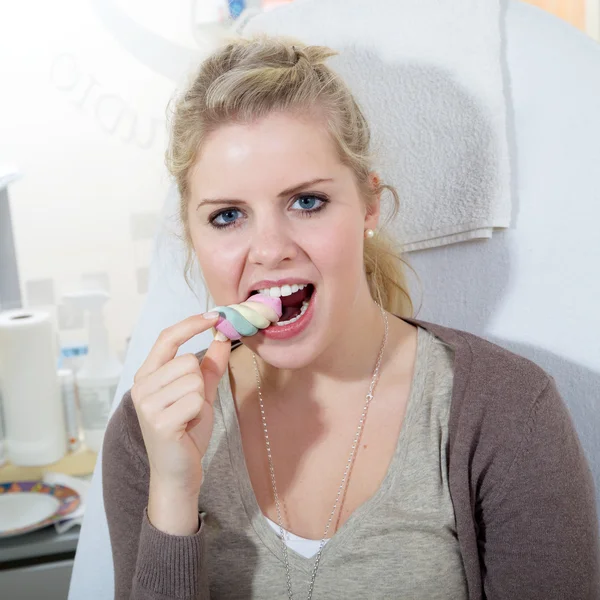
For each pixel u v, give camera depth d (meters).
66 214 1.51
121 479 0.80
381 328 0.79
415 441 0.72
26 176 1.47
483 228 0.93
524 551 0.69
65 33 1.43
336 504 0.73
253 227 0.67
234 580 0.73
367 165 0.72
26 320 1.31
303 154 0.64
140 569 0.69
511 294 0.95
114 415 0.84
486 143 0.91
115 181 1.52
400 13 0.94
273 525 0.73
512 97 0.93
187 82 0.76
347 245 0.67
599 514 0.92
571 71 0.90
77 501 1.26
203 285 1.03
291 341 0.68
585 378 0.92
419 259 1.00
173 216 1.04
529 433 0.69
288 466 0.76
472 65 0.91
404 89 0.95
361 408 0.77
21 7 1.41
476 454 0.70
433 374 0.75
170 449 0.67
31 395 1.31
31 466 1.34
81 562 1.02
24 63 1.43
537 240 0.93
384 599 0.70
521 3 0.93
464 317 0.98
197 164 0.67
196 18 1.45
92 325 1.36
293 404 0.78
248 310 0.66
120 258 1.55
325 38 0.98
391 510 0.70
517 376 0.72
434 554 0.70
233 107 0.63
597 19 1.44
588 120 0.90
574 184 0.91
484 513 0.72
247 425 0.79
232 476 0.75
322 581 0.70
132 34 1.45
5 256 1.42
